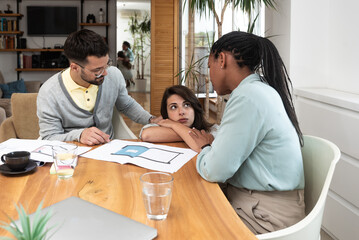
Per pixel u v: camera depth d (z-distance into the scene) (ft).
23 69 25.12
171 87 6.21
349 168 6.87
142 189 3.14
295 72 9.09
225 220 3.12
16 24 25.31
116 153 5.06
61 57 25.67
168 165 4.58
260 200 4.15
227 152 3.90
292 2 8.85
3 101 16.79
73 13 25.80
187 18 21.53
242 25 16.43
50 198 3.57
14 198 3.57
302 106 8.71
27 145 5.27
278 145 4.02
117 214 3.04
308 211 4.61
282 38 9.39
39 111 6.68
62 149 4.24
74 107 6.73
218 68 4.46
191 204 3.44
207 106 14.24
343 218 7.18
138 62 24.44
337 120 7.15
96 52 5.79
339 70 8.54
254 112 3.89
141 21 24.41
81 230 2.75
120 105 7.76
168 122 5.81
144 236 2.71
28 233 1.98
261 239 3.27
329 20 8.91
